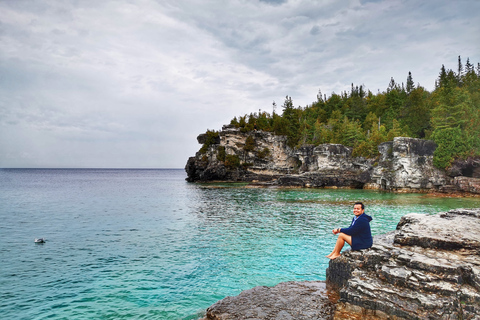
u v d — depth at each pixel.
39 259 15.01
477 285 7.20
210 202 41.94
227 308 8.22
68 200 44.84
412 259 8.20
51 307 9.71
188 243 18.22
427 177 55.12
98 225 24.44
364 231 9.58
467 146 53.69
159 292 10.95
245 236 20.12
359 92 134.88
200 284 11.69
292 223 25.12
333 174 68.12
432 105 80.69
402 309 6.96
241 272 13.01
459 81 101.81
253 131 95.44
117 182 111.75
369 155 68.75
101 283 11.80
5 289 11.16
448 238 9.23
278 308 8.20
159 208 35.53
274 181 75.69
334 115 106.38
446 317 6.60
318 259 14.87
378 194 52.19
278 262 14.39
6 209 34.44
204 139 106.31
